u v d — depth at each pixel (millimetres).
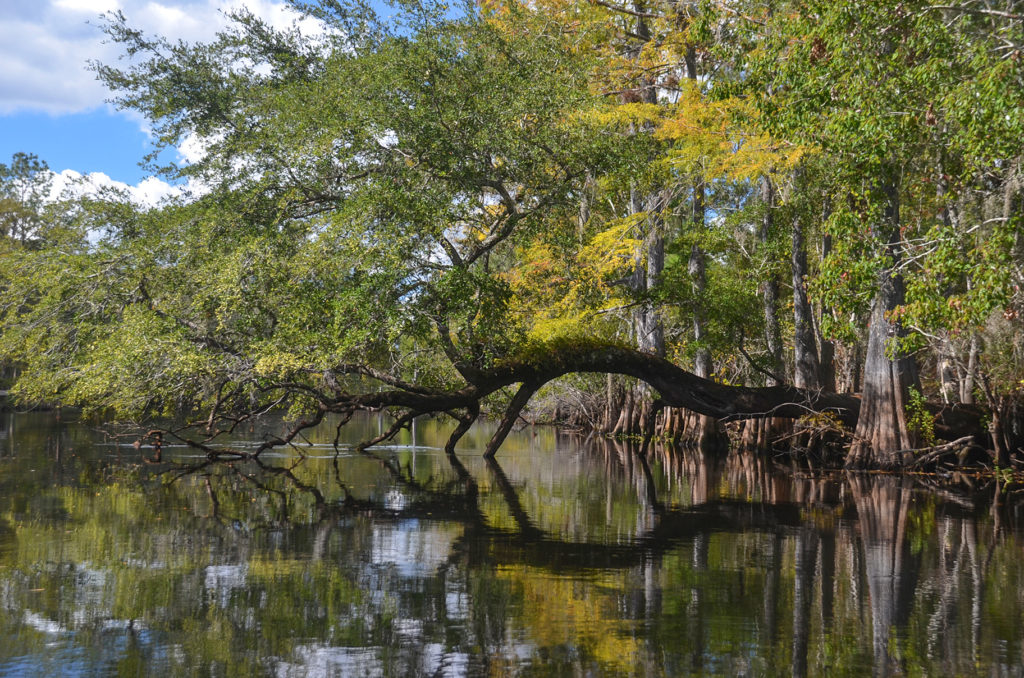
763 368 28750
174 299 22969
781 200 24828
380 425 47469
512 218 23688
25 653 7027
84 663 6797
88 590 9031
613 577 9883
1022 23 13672
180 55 25109
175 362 20797
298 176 23797
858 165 15891
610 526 13547
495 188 23375
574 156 23328
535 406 51500
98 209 24297
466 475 21469
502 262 34469
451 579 9680
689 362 36125
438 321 22062
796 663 6887
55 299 23547
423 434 40469
